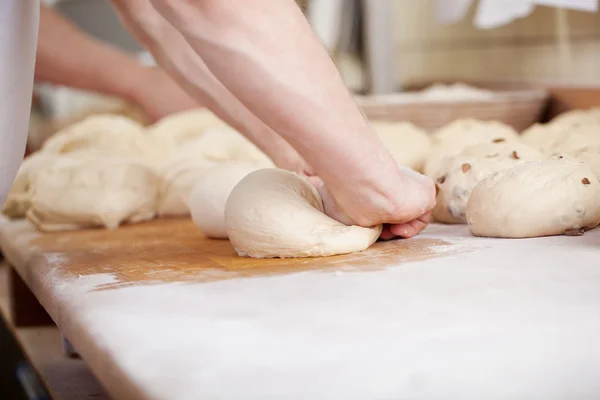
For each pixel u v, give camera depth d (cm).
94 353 121
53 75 305
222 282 139
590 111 220
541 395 108
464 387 108
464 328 118
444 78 328
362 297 129
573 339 115
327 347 115
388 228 158
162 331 121
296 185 156
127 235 184
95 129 234
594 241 150
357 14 325
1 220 213
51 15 309
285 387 108
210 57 130
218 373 110
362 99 242
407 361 112
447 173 172
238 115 172
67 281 145
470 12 306
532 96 240
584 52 247
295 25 130
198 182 177
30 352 179
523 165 159
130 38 370
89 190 192
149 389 108
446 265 141
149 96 298
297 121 133
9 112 153
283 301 129
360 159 139
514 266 138
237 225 153
